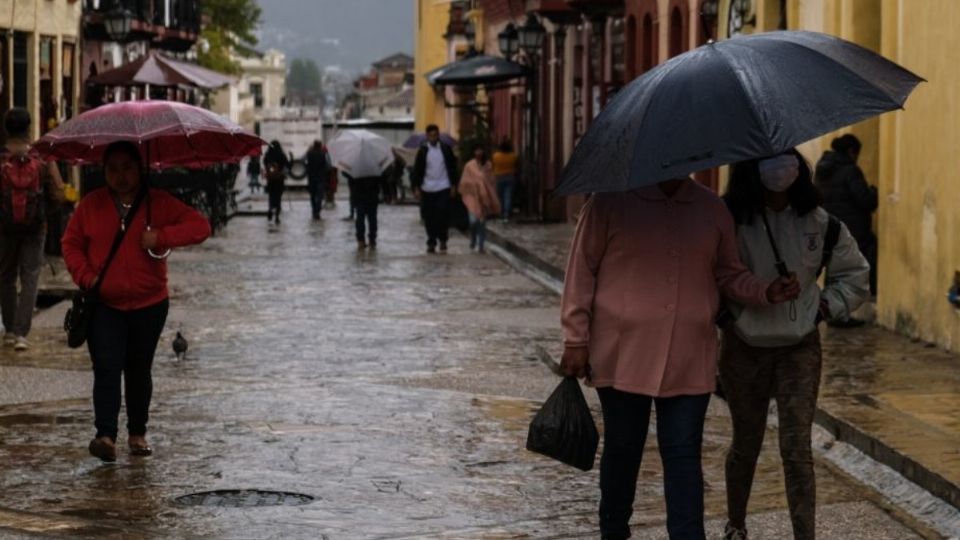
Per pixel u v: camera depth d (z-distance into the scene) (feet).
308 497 40.65
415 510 39.27
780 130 28.12
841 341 62.59
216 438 47.88
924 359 57.52
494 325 77.15
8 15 121.19
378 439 47.93
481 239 127.13
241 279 101.81
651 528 37.04
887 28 68.28
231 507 39.45
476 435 48.70
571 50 154.81
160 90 180.04
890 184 67.67
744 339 32.45
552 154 162.71
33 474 42.83
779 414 32.71
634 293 31.14
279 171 170.60
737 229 32.22
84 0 158.30
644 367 31.07
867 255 70.33
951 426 44.32
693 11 106.01
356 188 129.90
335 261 117.29
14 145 63.67
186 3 219.41
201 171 147.02
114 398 44.16
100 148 46.01
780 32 30.48
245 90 610.24
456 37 258.37
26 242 64.85
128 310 44.19
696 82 28.89
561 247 120.67
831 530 36.83
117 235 43.75
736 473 33.91
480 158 127.34
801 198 32.22
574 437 31.27
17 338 65.21
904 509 38.93
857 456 43.65
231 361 64.34
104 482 42.04
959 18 59.62
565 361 31.40
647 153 28.58
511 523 38.01
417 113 301.43
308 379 59.62
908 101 64.64
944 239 60.44
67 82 145.59
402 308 84.79
